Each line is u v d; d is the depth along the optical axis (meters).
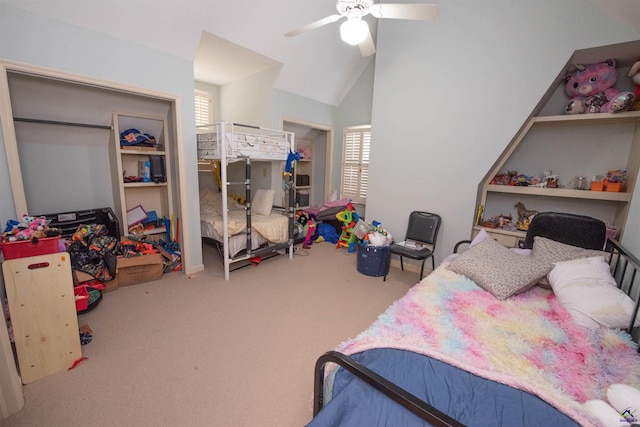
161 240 3.60
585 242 2.16
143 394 1.57
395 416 0.88
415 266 3.53
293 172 3.67
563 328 1.46
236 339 2.07
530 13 2.43
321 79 4.42
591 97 2.51
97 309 2.43
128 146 3.22
